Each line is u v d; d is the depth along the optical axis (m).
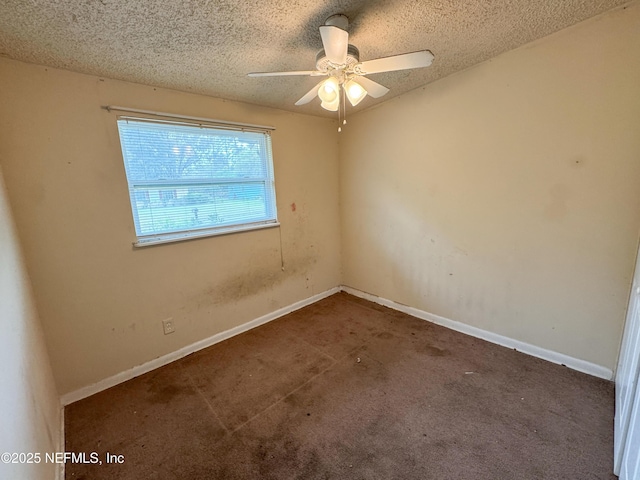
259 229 2.84
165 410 1.81
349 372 2.12
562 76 1.82
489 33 1.76
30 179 1.70
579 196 1.87
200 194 2.44
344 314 3.12
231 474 1.38
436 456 1.43
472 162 2.34
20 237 1.67
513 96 2.04
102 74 1.87
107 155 1.95
